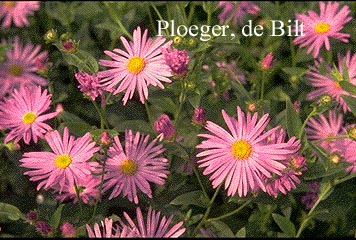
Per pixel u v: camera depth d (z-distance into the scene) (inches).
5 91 24.6
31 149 22.7
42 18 28.0
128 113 23.8
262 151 19.4
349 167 20.6
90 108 24.1
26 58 25.3
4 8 27.6
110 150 20.5
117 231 19.6
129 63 20.8
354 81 22.4
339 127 22.3
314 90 23.9
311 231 22.3
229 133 19.8
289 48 27.1
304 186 20.2
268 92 24.4
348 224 21.9
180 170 21.0
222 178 19.3
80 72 20.6
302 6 27.8
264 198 20.1
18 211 19.9
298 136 20.1
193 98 21.0
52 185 19.7
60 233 20.4
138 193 20.8
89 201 21.0
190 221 20.6
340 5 27.0
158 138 21.0
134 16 26.9
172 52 20.1
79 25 27.5
